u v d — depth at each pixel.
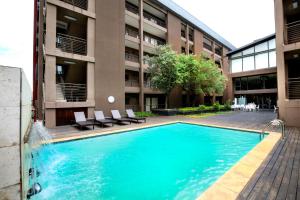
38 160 6.23
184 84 19.72
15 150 1.68
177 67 17.23
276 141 6.96
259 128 10.15
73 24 14.55
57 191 4.41
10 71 1.67
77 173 5.46
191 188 4.51
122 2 16.11
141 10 19.64
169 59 17.03
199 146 8.18
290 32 11.75
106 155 7.07
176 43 23.56
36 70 6.01
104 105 14.09
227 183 3.67
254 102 28.56
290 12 11.62
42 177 5.12
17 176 1.69
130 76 21.14
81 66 14.80
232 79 29.41
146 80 22.14
